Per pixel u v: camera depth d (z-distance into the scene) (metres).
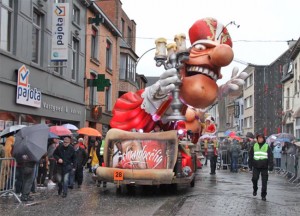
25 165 10.95
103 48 29.75
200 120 17.41
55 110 20.58
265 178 11.40
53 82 20.38
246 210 9.71
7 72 15.77
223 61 11.62
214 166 20.12
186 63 12.18
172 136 12.62
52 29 19.23
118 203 10.95
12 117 16.50
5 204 10.55
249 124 53.66
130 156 12.52
